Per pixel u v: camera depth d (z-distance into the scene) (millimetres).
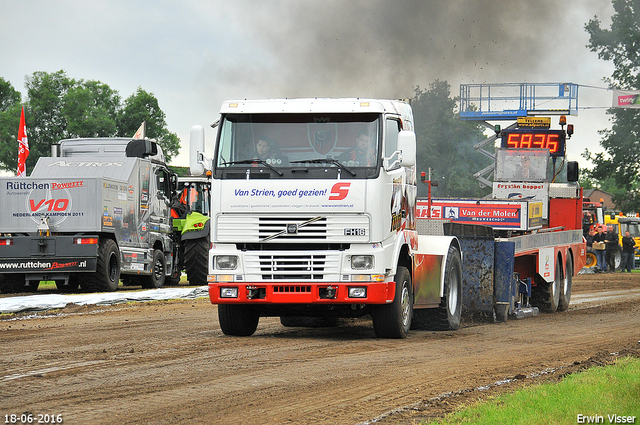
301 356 16422
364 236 18469
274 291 18625
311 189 18578
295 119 19031
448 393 12633
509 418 10422
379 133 18828
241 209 18750
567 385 12656
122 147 37844
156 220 38312
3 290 33531
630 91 68062
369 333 21719
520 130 37500
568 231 31969
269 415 11000
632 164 101375
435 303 21906
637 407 11102
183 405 11578
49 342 18594
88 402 11734
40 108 112125
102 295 29656
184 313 26453
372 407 11586
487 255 25062
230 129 19172
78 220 32438
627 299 35875
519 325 24375
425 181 28703
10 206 32438
